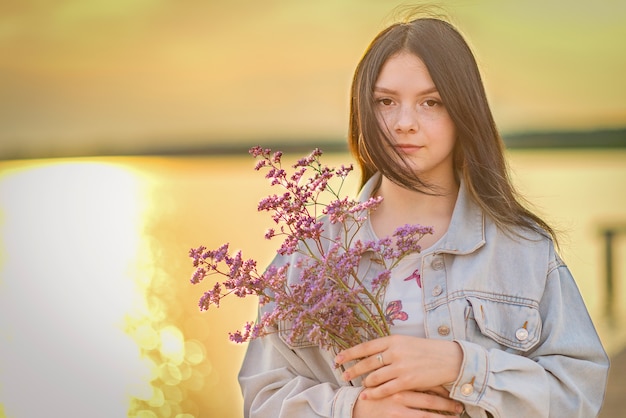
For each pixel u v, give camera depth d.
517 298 1.97
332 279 1.83
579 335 1.98
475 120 1.94
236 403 4.96
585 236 8.36
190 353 5.79
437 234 2.04
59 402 5.00
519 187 2.19
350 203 1.85
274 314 1.81
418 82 1.91
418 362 1.85
